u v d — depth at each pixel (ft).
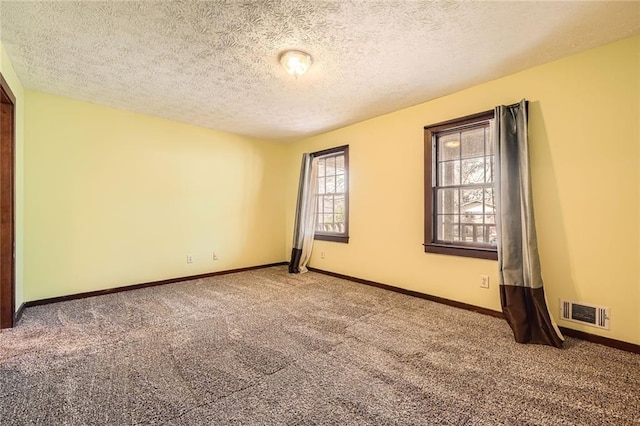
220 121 13.32
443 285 10.37
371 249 12.85
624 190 6.91
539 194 8.11
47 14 5.97
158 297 11.01
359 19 6.16
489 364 6.29
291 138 16.51
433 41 6.98
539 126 8.13
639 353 6.69
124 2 5.62
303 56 7.51
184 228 13.65
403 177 11.64
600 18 6.12
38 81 9.20
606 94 7.11
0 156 8.09
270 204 17.22
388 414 4.73
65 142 10.49
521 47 7.23
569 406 4.92
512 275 7.95
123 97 10.50
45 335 7.61
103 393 5.20
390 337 7.63
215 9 5.84
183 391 5.29
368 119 12.92
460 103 9.89
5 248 8.05
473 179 9.84
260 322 8.63
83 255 10.92
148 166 12.51
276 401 5.04
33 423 4.46
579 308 7.52
